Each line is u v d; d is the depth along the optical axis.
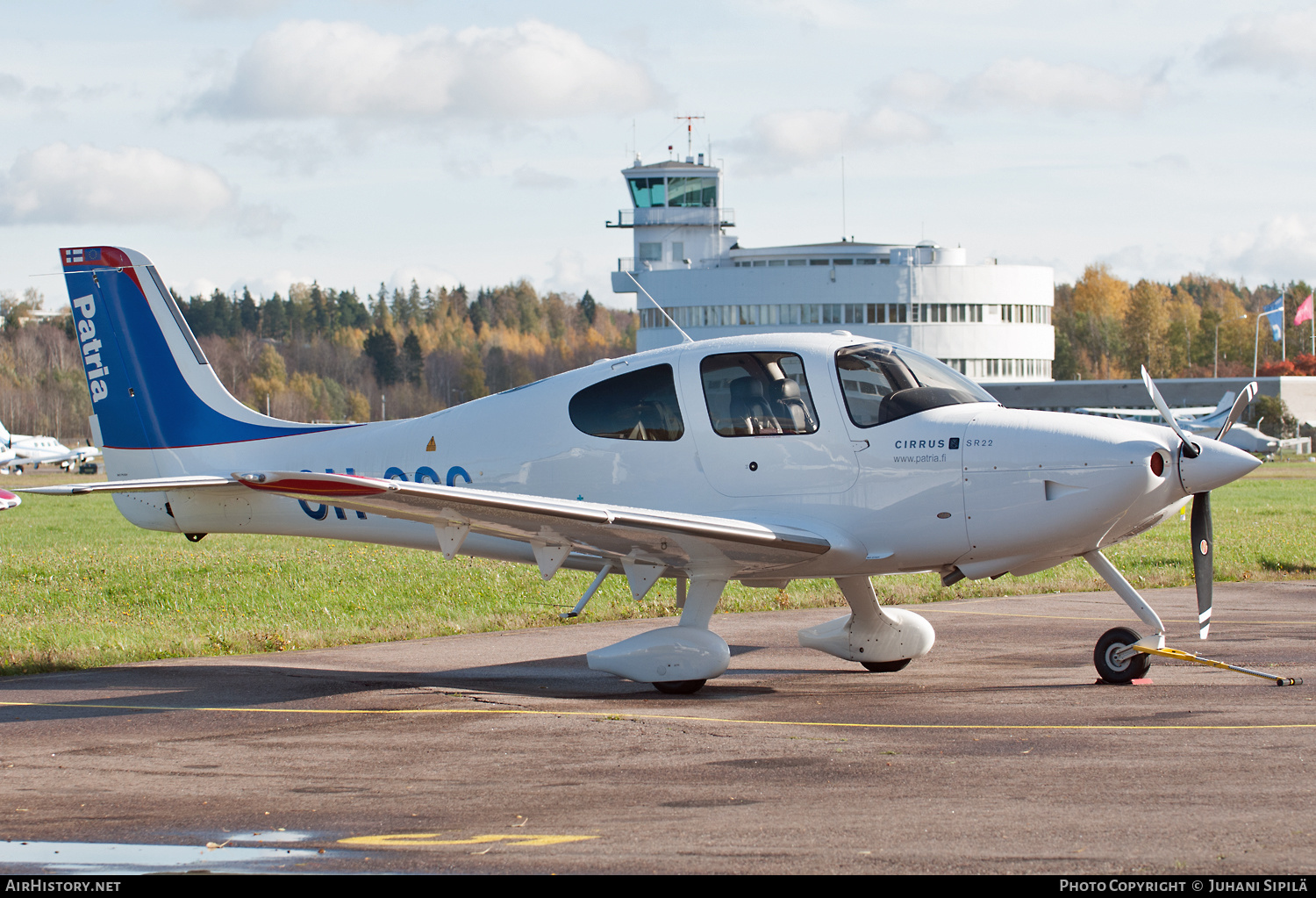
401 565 42.75
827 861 11.45
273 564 44.28
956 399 22.41
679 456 22.72
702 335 177.75
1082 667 23.53
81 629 30.31
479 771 15.44
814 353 22.30
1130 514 20.94
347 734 17.86
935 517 21.48
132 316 27.58
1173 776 14.34
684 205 184.00
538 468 23.89
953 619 31.00
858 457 21.80
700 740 17.05
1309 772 14.42
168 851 12.33
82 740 17.72
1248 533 52.72
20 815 13.76
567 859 11.73
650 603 33.31
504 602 34.19
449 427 24.92
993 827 12.41
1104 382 172.25
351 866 11.73
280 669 24.50
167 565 45.22
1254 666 22.81
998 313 177.62
